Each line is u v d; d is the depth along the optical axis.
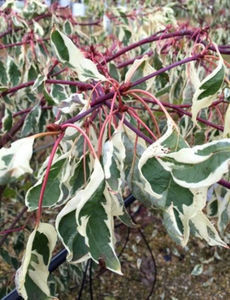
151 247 1.25
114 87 0.33
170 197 0.26
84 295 1.04
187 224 0.27
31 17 0.88
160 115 0.68
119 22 1.08
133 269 1.16
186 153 0.25
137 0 1.28
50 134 0.28
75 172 0.35
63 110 0.34
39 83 0.51
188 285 1.12
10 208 1.11
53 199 0.31
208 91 0.33
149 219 1.34
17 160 0.25
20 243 0.85
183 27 0.70
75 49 0.36
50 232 0.29
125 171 0.37
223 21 1.47
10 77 0.69
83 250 0.29
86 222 0.27
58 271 0.90
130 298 1.06
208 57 0.40
